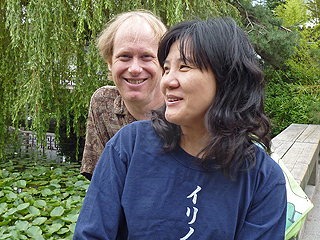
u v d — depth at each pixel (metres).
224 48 0.82
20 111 4.74
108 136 1.73
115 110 1.66
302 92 7.18
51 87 4.41
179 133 0.94
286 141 3.88
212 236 0.86
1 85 4.93
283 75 7.78
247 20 7.42
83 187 3.94
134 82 1.51
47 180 4.39
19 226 2.78
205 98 0.84
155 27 1.50
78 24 3.93
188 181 0.90
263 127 0.90
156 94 1.56
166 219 0.88
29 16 3.90
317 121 6.73
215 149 0.84
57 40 4.04
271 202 0.89
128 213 0.90
